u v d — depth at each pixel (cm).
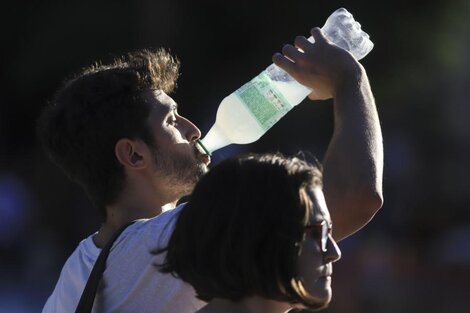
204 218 572
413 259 3809
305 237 569
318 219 576
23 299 3781
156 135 735
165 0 3928
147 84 741
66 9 3875
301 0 3834
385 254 3653
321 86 738
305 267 571
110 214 744
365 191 682
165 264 602
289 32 3903
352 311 3341
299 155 614
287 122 4128
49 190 4234
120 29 3875
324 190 688
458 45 4612
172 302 674
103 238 742
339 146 700
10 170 4712
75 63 3894
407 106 5284
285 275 560
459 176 5803
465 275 3666
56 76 3956
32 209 4234
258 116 791
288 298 565
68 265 741
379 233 4281
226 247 564
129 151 733
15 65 4050
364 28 3862
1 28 3978
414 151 5616
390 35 3922
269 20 3912
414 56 4041
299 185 568
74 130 738
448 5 4075
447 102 5731
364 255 3522
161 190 743
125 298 684
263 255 559
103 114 732
